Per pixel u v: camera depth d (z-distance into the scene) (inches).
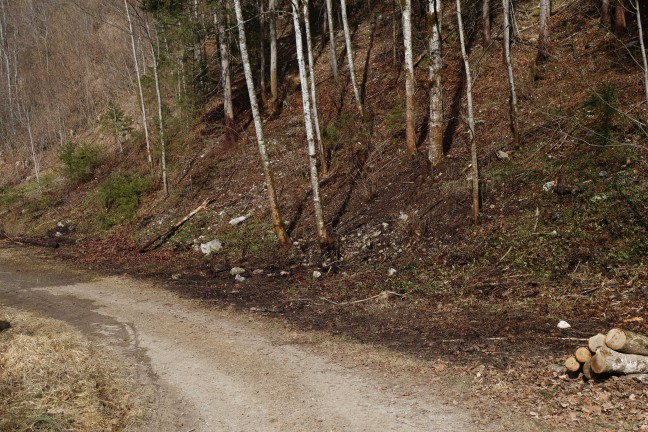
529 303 348.2
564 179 450.9
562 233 406.6
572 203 427.5
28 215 954.7
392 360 286.2
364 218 555.5
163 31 860.6
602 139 457.7
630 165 426.0
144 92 962.7
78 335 345.7
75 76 1453.0
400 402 235.6
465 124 613.6
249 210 686.5
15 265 623.2
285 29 1222.9
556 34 698.8
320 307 403.5
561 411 213.3
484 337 306.0
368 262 493.0
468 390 241.6
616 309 313.4
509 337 300.8
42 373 263.9
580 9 713.0
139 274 552.7
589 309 322.3
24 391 247.3
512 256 411.2
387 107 746.8
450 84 720.3
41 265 619.2
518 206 458.6
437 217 497.0
